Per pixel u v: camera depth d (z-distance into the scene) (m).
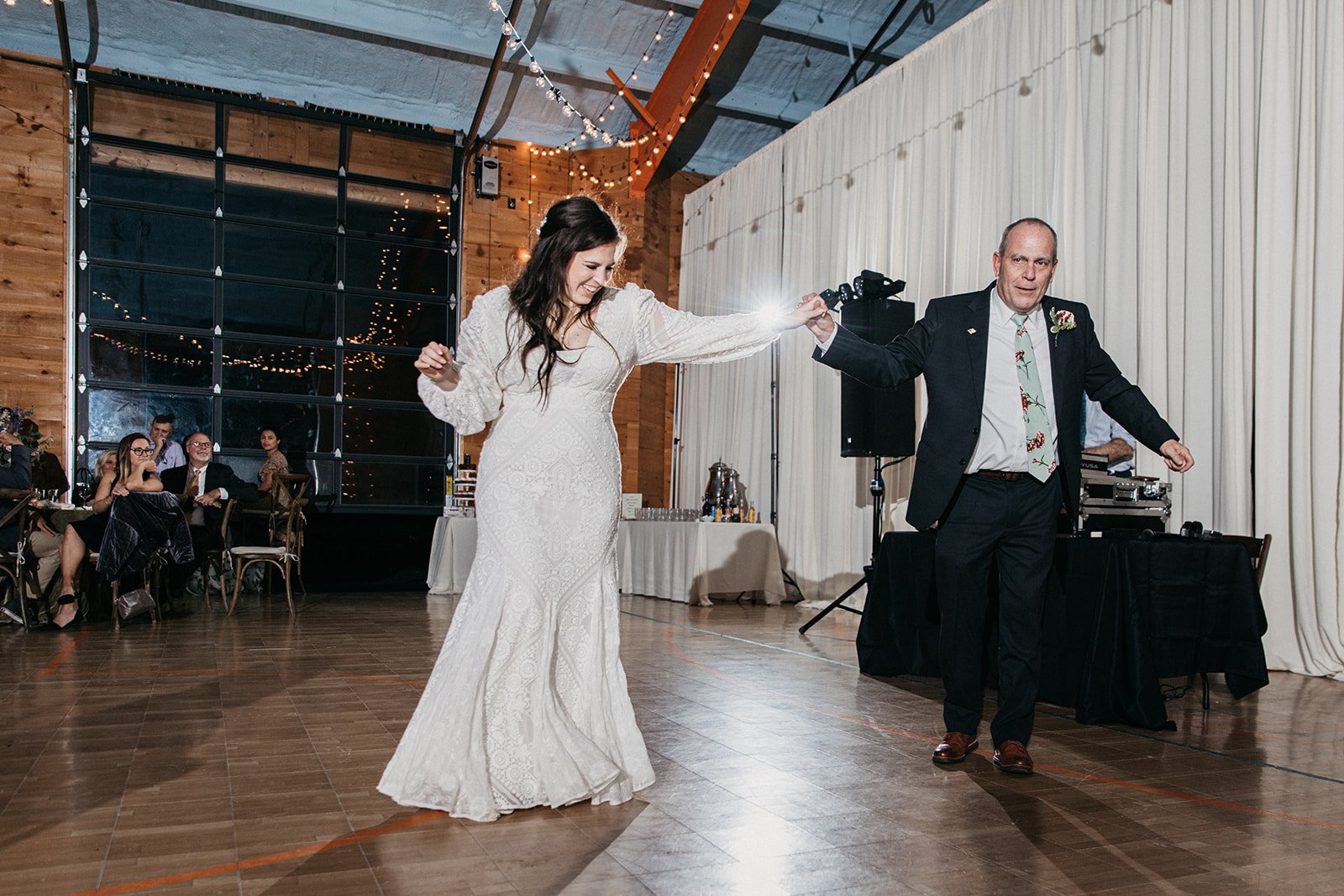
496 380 2.53
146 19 8.66
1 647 5.25
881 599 4.72
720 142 10.66
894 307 6.45
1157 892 2.00
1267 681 3.91
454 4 8.57
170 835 2.22
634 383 10.70
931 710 3.90
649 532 8.78
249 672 4.53
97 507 6.20
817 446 8.67
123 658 4.88
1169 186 5.65
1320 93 4.95
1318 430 4.86
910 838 2.32
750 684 4.42
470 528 9.05
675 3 8.53
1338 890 2.02
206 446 7.80
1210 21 5.49
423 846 2.17
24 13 8.45
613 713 2.65
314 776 2.74
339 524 9.68
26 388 8.72
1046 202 6.43
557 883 1.97
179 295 9.38
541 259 2.50
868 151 8.28
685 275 11.16
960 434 2.89
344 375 10.00
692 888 1.96
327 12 8.58
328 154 9.97
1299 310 4.96
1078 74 6.27
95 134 9.04
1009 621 2.97
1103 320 6.00
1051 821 2.46
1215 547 3.96
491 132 10.39
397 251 10.25
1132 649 3.68
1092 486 4.17
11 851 2.10
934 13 8.12
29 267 8.76
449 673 2.46
